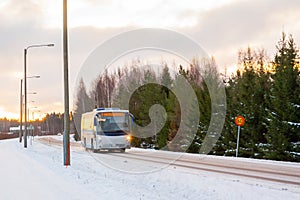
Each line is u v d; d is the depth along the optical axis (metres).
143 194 10.20
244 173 15.64
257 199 9.66
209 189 11.38
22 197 10.20
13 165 19.66
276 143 25.28
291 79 25.20
